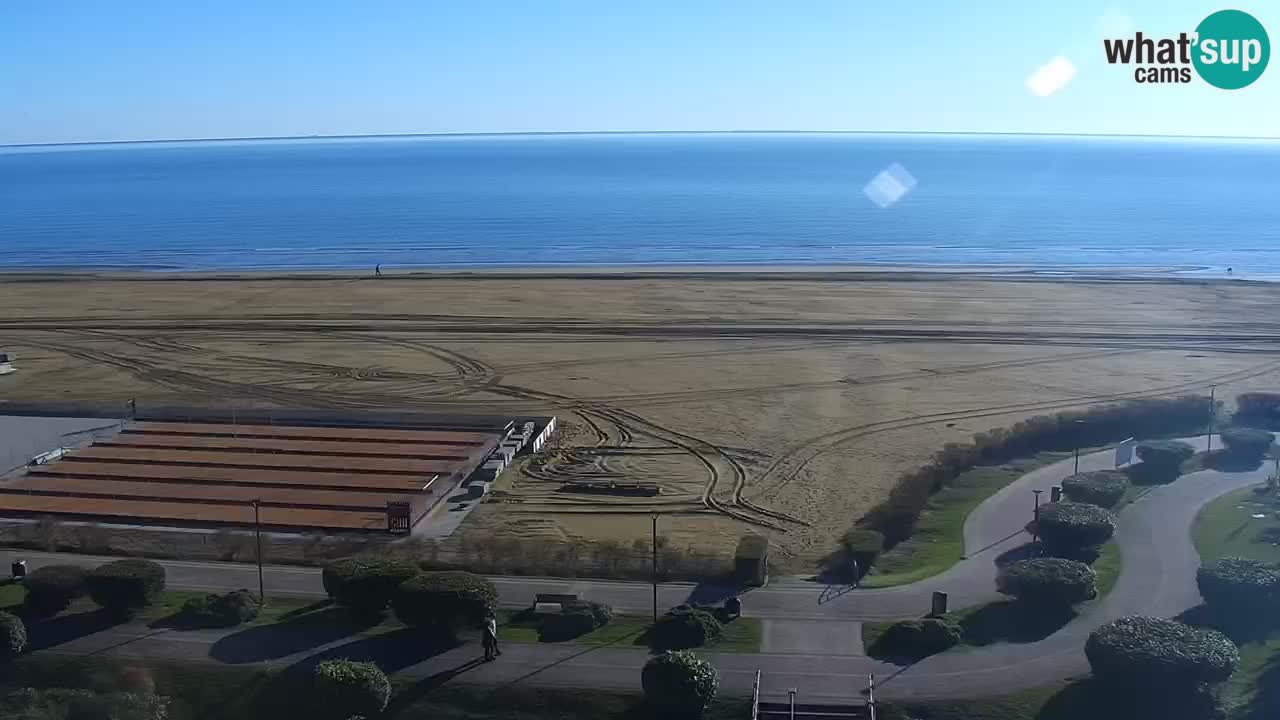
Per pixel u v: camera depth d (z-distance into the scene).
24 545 42.81
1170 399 64.81
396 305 107.88
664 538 43.91
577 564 40.28
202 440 59.62
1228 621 34.69
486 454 57.31
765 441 61.56
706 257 153.62
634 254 157.12
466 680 31.20
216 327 96.38
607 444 60.91
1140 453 52.09
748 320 99.62
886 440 61.69
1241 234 188.62
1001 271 136.75
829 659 32.53
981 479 51.91
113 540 43.69
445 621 33.16
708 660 32.47
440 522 47.31
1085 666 31.95
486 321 99.19
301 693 30.69
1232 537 42.88
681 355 84.81
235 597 35.56
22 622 33.53
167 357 84.25
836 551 43.78
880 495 51.94
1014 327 96.00
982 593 37.66
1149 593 37.28
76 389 74.19
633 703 30.11
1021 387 74.19
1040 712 29.48
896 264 145.38
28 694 30.34
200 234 188.75
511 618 35.53
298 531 45.94
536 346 88.19
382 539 44.69
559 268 140.88
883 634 34.16
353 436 60.56
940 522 45.91
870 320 99.56
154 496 50.25
